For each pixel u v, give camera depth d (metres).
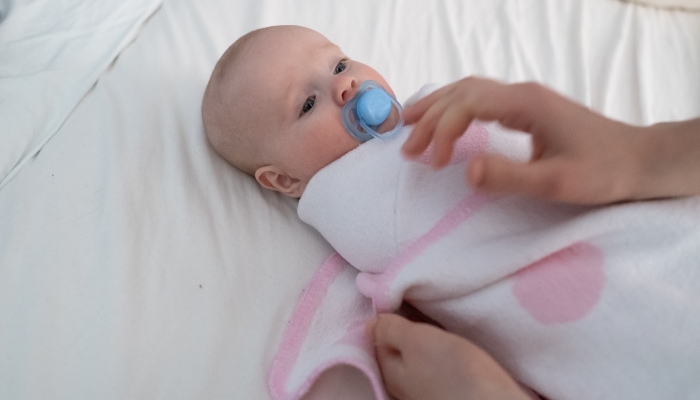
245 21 1.03
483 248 0.58
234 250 0.73
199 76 0.93
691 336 0.49
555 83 1.04
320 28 1.06
